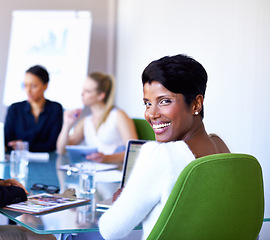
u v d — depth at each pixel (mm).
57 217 1412
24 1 5309
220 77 3398
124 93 5422
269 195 2654
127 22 5363
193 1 3865
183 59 1233
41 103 3572
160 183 1145
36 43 5203
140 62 5008
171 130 1257
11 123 3502
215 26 3494
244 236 1260
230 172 1161
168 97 1233
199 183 1123
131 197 1156
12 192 1559
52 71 5203
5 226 1742
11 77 5152
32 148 3344
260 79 2824
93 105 3225
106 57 5652
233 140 3168
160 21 4547
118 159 2762
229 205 1176
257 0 2885
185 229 1147
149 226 1202
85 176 1800
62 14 5207
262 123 2779
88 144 3254
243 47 3062
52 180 2127
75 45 5230
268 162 2689
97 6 5590
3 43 5215
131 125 3135
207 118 3592
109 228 1196
